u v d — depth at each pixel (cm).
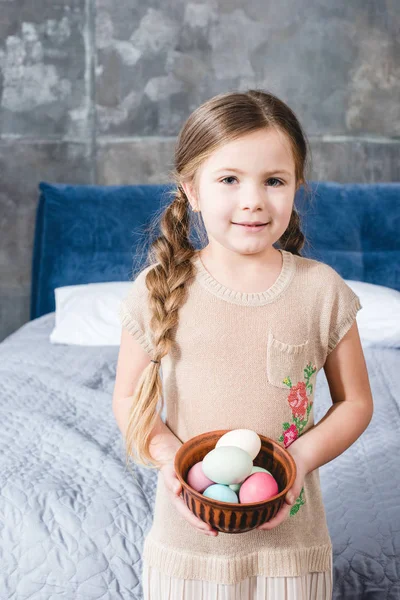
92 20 283
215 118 86
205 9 282
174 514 96
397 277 275
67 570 125
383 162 296
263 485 81
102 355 221
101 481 143
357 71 287
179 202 103
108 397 188
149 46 285
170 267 96
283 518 83
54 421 167
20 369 206
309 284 94
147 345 99
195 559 95
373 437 162
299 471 89
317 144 293
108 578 125
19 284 305
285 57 286
